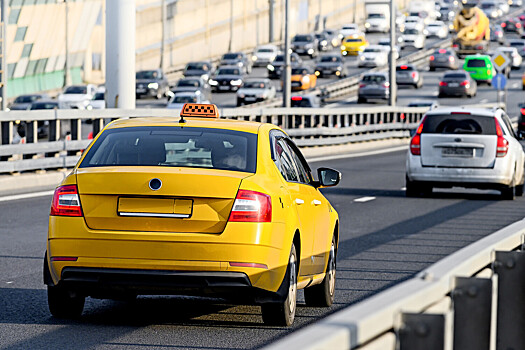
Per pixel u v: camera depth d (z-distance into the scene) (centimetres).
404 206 4250
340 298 2161
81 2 17375
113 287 1714
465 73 15862
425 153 4581
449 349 839
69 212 1727
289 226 1766
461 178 4544
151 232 1697
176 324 1848
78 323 1839
